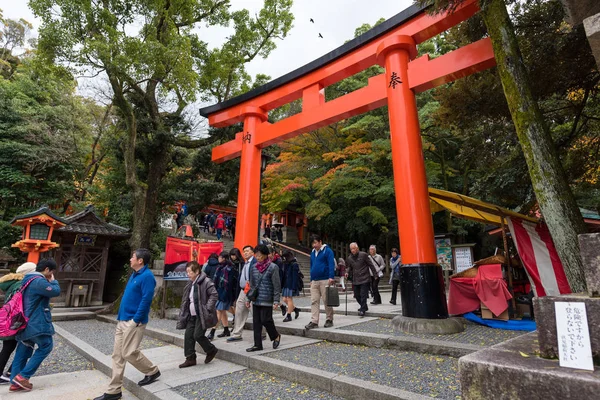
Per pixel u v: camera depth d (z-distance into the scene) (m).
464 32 6.85
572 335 1.35
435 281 5.29
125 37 8.26
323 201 16.67
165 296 8.86
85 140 16.30
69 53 7.92
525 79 4.29
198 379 3.90
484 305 5.73
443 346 4.19
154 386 3.68
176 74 8.71
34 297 4.06
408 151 5.82
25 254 12.64
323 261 5.89
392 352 4.46
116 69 8.24
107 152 15.15
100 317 9.73
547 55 5.96
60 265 11.27
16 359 4.00
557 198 3.89
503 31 4.48
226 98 13.34
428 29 6.11
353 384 3.20
